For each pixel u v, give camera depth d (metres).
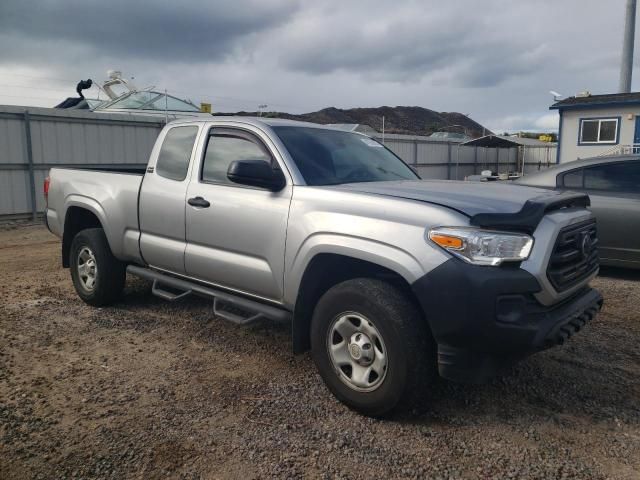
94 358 4.55
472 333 3.13
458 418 3.59
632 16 35.22
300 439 3.33
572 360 4.53
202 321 5.48
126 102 24.05
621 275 7.53
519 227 3.27
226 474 2.99
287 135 4.44
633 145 25.08
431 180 4.77
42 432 3.39
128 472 3.00
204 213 4.55
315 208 3.82
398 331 3.31
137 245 5.28
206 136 4.82
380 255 3.41
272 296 4.16
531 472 3.01
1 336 5.04
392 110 167.12
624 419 3.57
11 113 14.14
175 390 3.98
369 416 3.57
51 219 6.43
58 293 6.55
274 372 4.29
